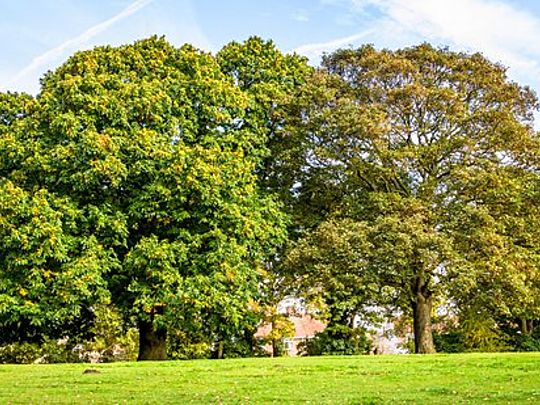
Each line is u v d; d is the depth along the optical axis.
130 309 26.41
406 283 28.16
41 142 25.89
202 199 25.56
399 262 25.30
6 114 28.66
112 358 38.72
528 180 28.56
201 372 16.86
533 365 17.17
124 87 26.80
